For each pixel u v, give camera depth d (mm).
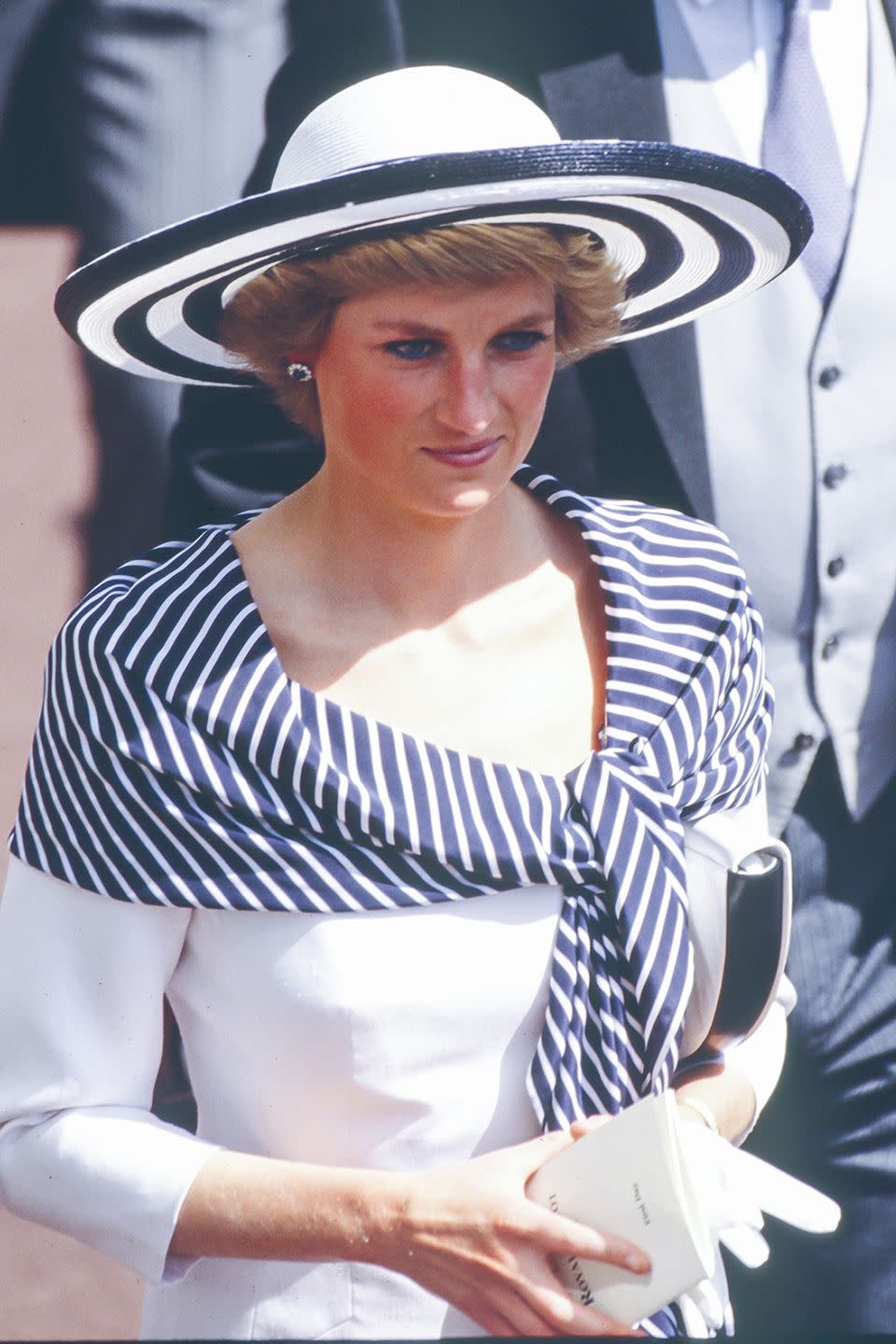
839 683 10141
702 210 6852
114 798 6875
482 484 6602
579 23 9961
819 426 9859
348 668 7090
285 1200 6609
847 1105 10445
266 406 10781
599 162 6086
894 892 10430
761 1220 6359
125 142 11969
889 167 9852
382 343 6391
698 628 7477
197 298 7082
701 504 9953
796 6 9727
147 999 6938
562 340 7074
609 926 6977
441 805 6812
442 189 5961
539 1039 6844
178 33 11727
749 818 7707
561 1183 6395
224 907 6742
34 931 6945
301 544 7281
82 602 7316
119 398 12242
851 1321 10281
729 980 7141
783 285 9820
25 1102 6895
